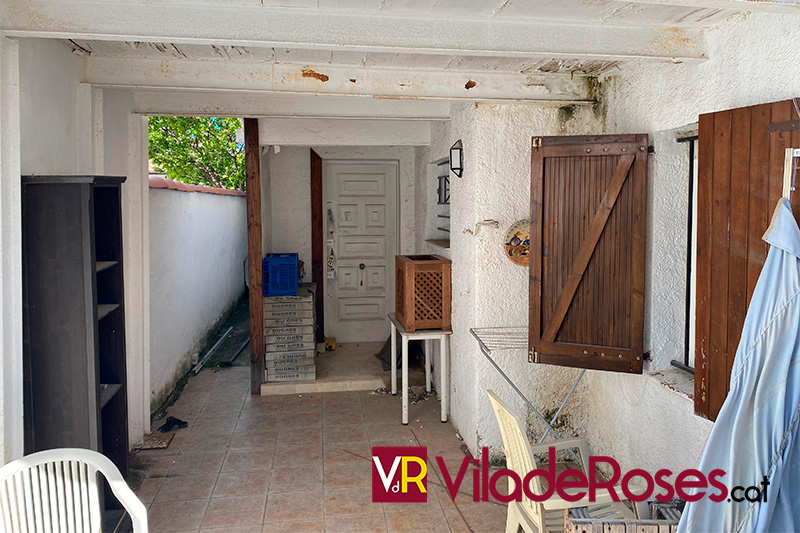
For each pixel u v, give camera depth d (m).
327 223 6.95
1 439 2.35
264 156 6.36
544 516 2.40
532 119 3.91
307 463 4.07
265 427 4.73
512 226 3.92
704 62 2.78
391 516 3.37
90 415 2.63
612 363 3.22
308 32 2.50
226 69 3.34
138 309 4.36
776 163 2.19
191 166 10.66
